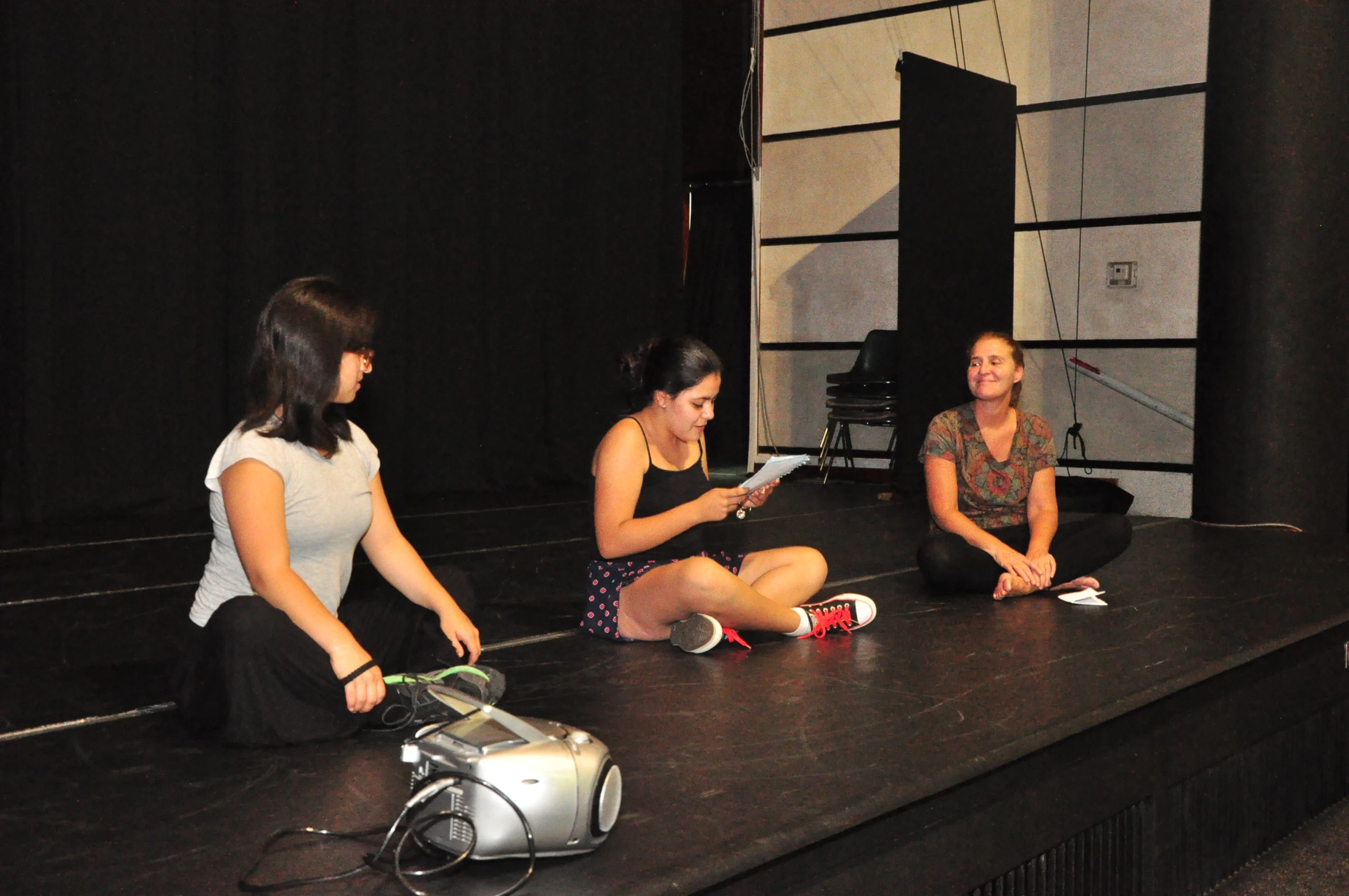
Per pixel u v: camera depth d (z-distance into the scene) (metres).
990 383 2.98
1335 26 4.52
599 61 6.74
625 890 1.20
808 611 2.44
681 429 2.33
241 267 5.12
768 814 1.41
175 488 4.92
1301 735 2.60
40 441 4.49
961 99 5.96
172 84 4.81
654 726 1.80
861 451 7.10
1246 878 2.28
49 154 4.48
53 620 2.66
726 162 7.40
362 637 1.86
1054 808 1.81
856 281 7.14
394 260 5.78
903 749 1.67
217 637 1.67
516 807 1.21
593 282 6.84
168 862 1.25
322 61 5.43
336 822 1.38
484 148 6.24
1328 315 4.60
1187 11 5.90
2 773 1.56
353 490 1.80
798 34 7.23
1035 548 2.93
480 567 3.51
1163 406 6.00
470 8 6.07
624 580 2.44
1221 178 4.72
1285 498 4.63
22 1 4.35
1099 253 6.25
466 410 6.19
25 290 4.43
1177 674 2.12
